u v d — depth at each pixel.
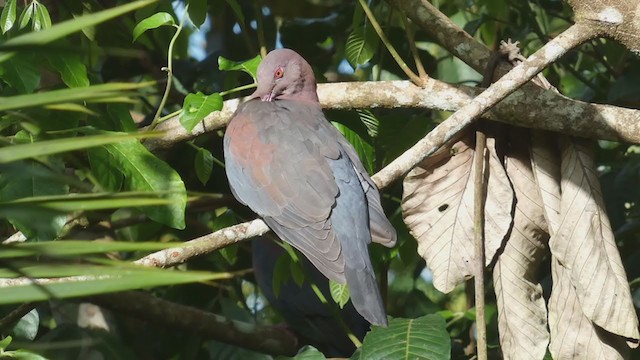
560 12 13.18
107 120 9.04
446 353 8.42
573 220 8.38
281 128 8.99
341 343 11.77
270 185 8.61
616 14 7.88
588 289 8.17
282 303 11.90
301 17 13.64
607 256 8.24
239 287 12.59
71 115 8.22
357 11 9.84
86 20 3.18
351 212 8.23
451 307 13.70
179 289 11.74
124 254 12.02
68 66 7.99
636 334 8.02
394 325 8.75
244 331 11.17
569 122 8.51
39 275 3.08
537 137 8.78
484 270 8.53
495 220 8.57
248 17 12.48
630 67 11.03
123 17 11.29
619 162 12.06
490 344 11.20
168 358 11.15
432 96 9.18
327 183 8.36
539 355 8.38
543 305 8.52
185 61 12.28
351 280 7.80
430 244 8.66
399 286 13.61
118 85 3.21
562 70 13.20
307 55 12.73
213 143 11.53
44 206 2.98
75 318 11.24
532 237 8.66
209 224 12.18
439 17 9.41
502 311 8.52
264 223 7.72
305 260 11.82
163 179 7.98
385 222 8.27
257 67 9.24
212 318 10.98
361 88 9.49
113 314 11.49
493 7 11.89
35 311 9.67
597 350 8.26
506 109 8.59
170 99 11.94
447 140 7.94
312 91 9.87
